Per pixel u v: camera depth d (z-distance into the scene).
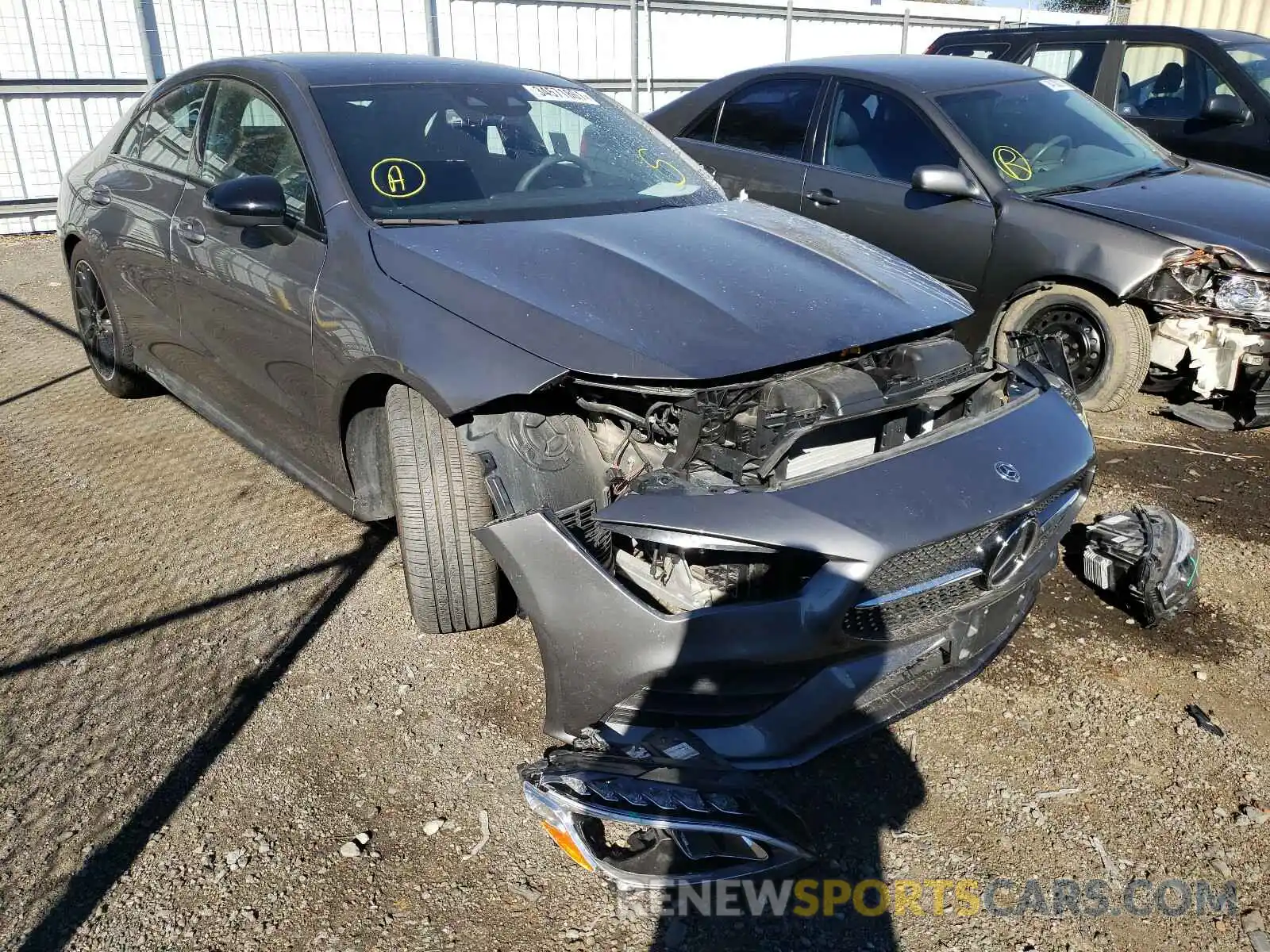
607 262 2.82
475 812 2.48
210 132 3.94
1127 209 4.79
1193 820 2.50
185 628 3.23
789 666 2.27
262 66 3.77
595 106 4.13
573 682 2.32
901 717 2.43
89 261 4.74
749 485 2.30
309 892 2.24
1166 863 2.37
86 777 2.58
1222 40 7.26
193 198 3.86
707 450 2.41
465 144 3.49
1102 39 7.61
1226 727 2.84
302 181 3.31
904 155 5.41
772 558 2.26
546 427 2.57
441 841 2.40
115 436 4.73
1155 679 3.05
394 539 3.81
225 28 9.97
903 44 15.93
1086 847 2.41
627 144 3.94
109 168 4.66
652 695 2.28
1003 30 8.22
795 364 2.56
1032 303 5.05
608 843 2.17
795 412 2.42
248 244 3.41
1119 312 4.75
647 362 2.40
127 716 2.81
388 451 3.23
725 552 2.29
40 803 2.49
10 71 9.10
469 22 11.33
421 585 2.89
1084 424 2.90
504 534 2.33
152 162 4.34
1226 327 4.60
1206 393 4.79
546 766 2.20
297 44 10.37
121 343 4.74
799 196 5.80
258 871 2.29
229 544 3.76
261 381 3.52
